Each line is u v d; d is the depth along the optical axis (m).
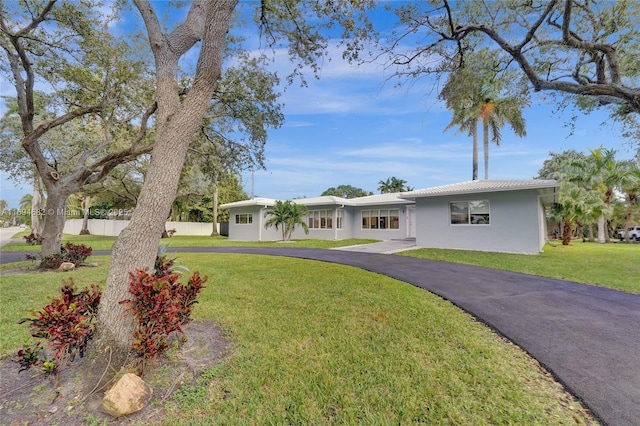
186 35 3.75
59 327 2.53
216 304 5.38
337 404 2.55
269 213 21.67
